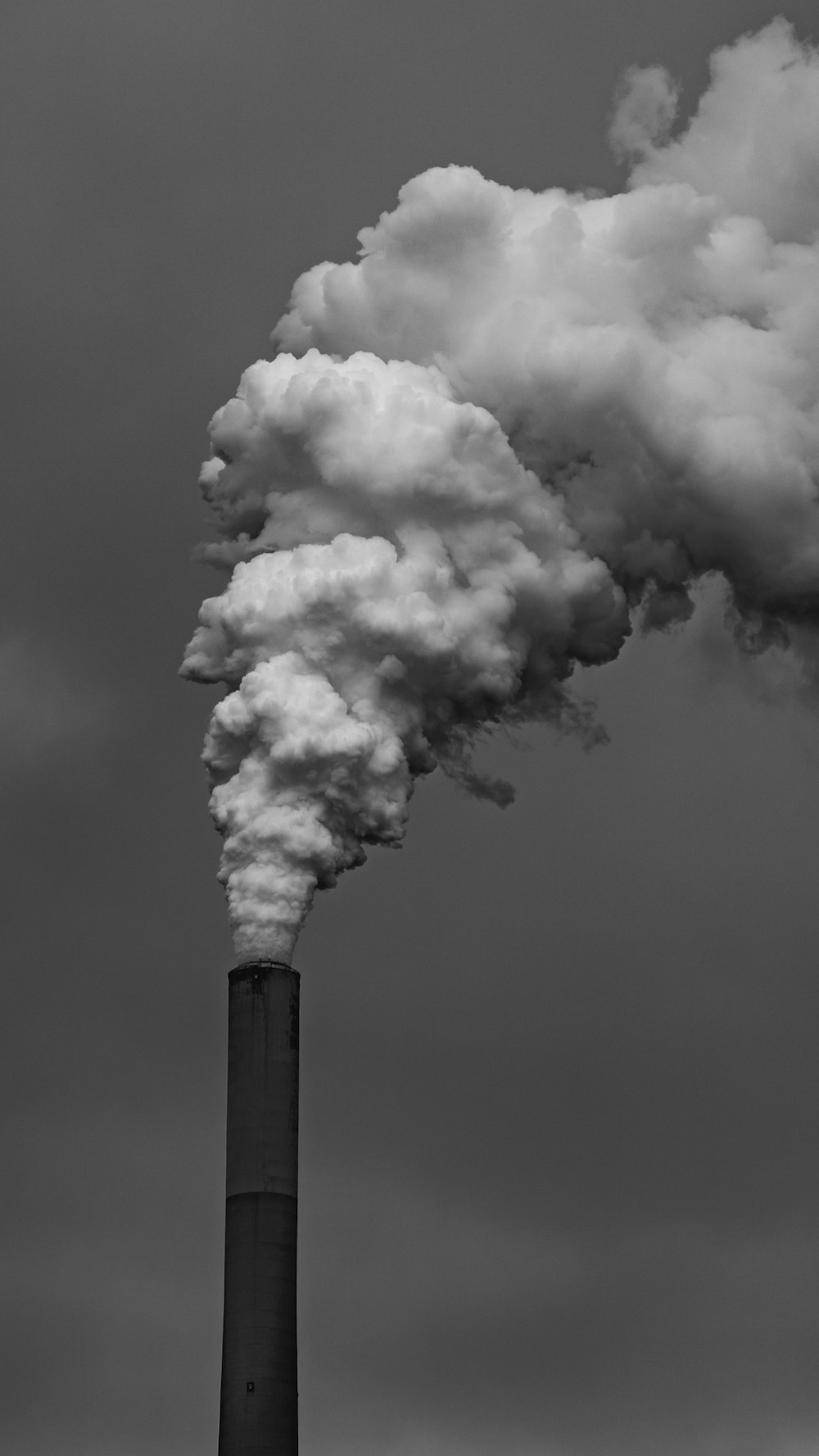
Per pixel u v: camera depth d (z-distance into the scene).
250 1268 110.88
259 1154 112.38
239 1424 109.00
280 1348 110.25
